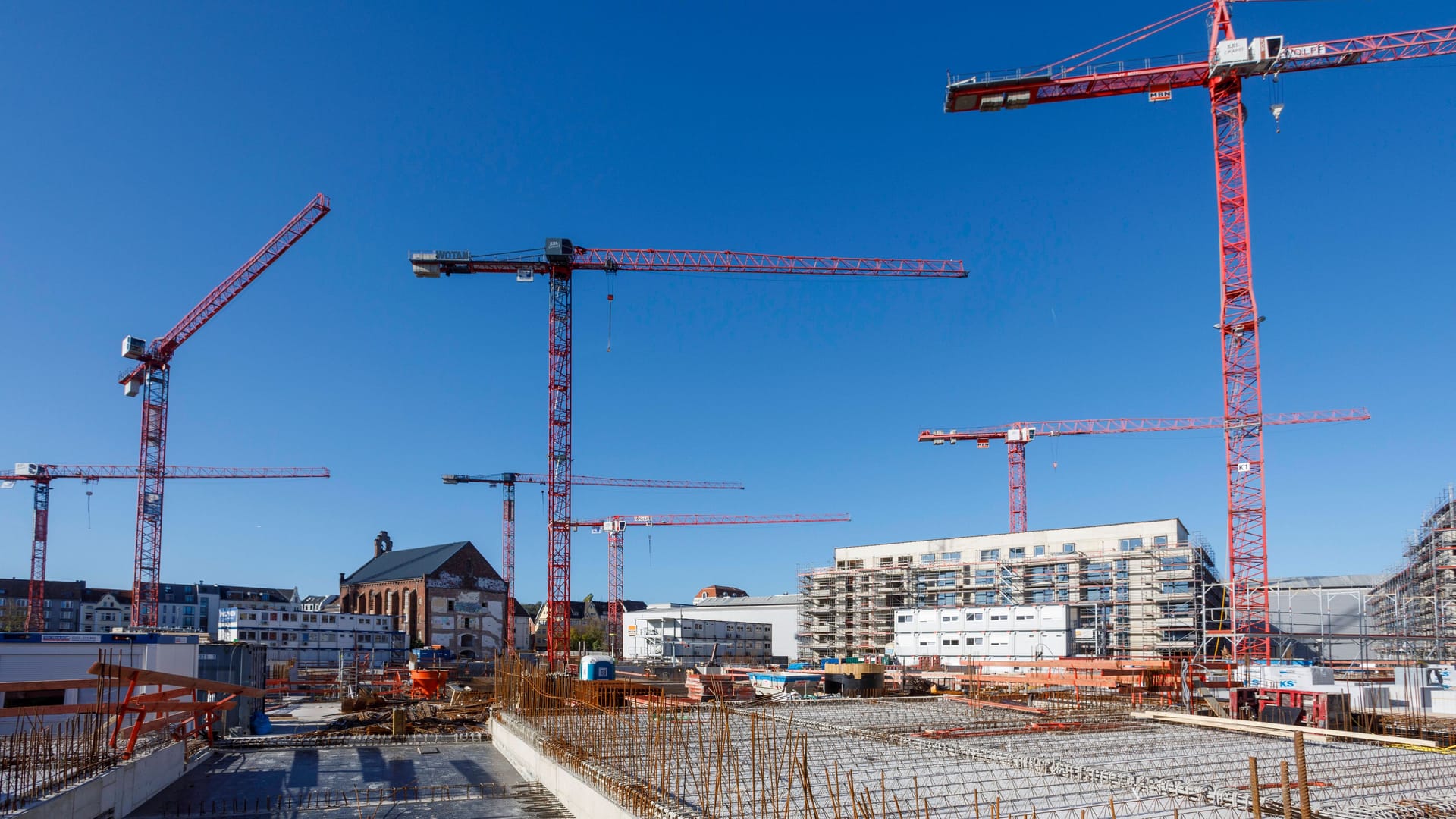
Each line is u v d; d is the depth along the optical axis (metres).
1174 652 103.44
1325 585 112.75
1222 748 29.33
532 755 30.92
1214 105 88.44
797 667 92.38
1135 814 19.47
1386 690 48.75
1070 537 116.88
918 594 129.00
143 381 131.12
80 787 22.08
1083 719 38.28
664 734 29.27
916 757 27.53
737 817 19.39
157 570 126.75
